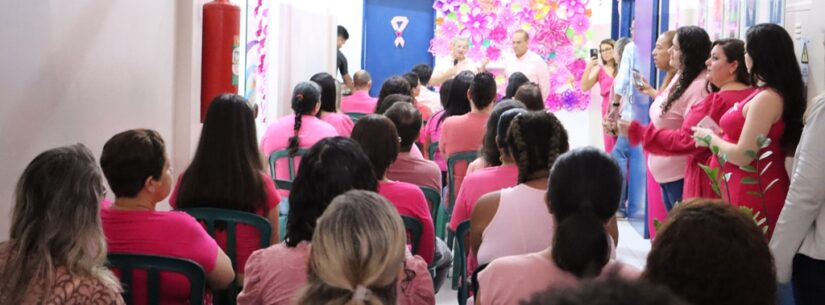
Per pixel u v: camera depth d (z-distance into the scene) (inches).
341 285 70.6
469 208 145.2
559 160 91.7
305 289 73.1
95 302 86.9
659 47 223.3
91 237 88.6
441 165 248.5
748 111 144.1
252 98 252.5
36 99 130.9
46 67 133.4
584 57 367.9
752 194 137.5
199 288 105.7
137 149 108.0
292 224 100.6
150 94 172.6
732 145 145.7
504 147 143.1
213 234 128.7
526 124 119.3
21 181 88.7
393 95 234.8
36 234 87.2
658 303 39.4
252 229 129.0
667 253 72.2
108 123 155.6
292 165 204.4
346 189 101.3
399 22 417.7
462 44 363.3
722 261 70.5
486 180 143.6
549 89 363.6
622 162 302.5
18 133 126.4
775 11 172.4
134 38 164.2
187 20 183.8
